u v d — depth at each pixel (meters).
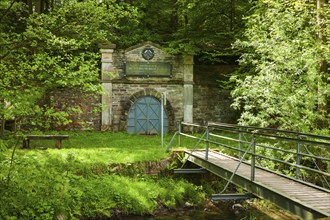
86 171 10.65
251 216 10.17
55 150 12.26
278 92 10.60
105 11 10.82
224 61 20.19
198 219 9.91
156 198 10.67
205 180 12.18
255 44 11.84
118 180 10.79
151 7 22.22
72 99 18.47
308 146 10.53
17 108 6.88
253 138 8.34
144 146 14.19
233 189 12.02
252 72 14.98
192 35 19.91
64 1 9.38
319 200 6.55
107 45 18.83
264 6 14.66
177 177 12.04
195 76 20.52
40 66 8.03
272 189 7.14
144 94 19.39
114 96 19.12
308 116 10.45
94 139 16.22
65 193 8.54
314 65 10.36
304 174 10.56
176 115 19.72
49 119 7.64
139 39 20.84
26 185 7.00
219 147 13.70
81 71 8.51
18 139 7.40
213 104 20.36
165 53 19.55
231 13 19.59
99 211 9.44
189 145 14.70
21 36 8.13
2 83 7.21
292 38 11.76
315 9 11.86
